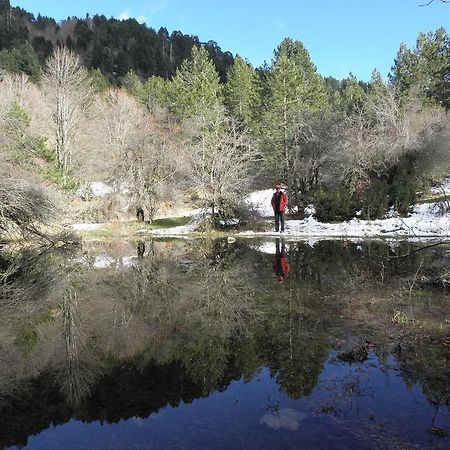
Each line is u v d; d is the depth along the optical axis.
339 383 3.81
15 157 18.97
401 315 5.57
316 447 2.87
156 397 3.80
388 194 19.62
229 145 20.95
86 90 39.41
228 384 3.97
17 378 4.36
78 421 3.46
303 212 22.88
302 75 39.50
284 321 5.81
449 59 44.50
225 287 8.38
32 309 7.26
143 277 9.85
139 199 22.34
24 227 14.76
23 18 91.38
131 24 94.69
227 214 19.48
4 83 39.19
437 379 3.80
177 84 46.28
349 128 22.66
